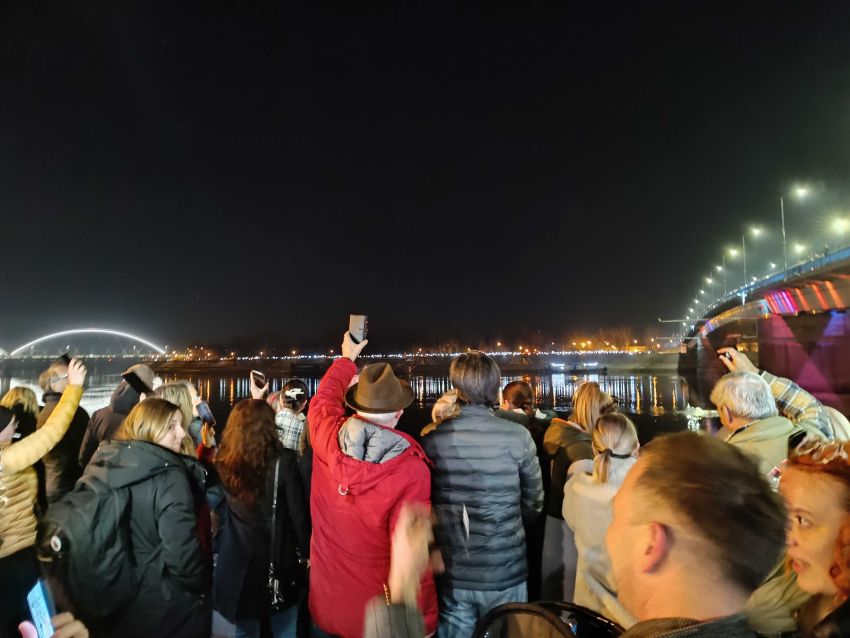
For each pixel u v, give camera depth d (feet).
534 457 11.10
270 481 12.08
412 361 505.25
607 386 257.96
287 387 15.49
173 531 9.12
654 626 3.42
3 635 10.61
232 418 12.41
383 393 9.57
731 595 3.37
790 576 5.42
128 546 9.01
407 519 5.45
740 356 13.04
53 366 15.57
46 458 14.17
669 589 3.48
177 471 9.58
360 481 8.91
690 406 156.87
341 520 9.21
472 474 10.42
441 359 516.32
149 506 9.18
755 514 3.42
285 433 14.97
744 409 10.56
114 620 8.80
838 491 5.10
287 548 12.21
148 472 9.29
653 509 3.60
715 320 255.70
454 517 10.12
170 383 14.55
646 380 304.71
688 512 3.45
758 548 3.36
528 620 5.24
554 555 12.57
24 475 11.89
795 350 154.40
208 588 9.90
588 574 8.91
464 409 11.10
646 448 4.10
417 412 154.10
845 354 141.79
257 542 11.92
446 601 10.19
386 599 5.19
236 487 11.98
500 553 10.20
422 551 5.30
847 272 139.13
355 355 12.01
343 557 9.21
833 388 142.92
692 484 3.52
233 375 480.64
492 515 10.27
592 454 12.39
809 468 5.39
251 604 11.76
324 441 9.80
